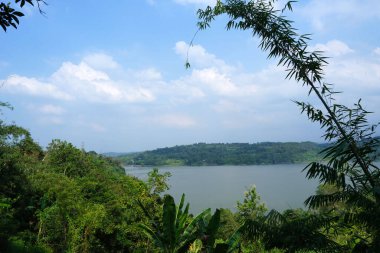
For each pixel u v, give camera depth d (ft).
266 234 16.92
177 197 325.01
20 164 69.10
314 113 17.19
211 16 20.66
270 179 477.77
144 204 63.31
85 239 56.75
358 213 15.75
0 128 71.10
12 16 12.37
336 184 16.22
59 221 55.06
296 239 16.03
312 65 17.58
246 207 75.72
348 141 15.70
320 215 16.87
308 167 16.58
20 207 59.82
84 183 76.89
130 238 68.95
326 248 15.90
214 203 286.66
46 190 64.34
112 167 170.40
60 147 110.32
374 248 14.89
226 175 570.46
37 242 53.21
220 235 79.51
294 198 289.53
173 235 34.12
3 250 44.78
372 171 15.66
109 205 69.21
